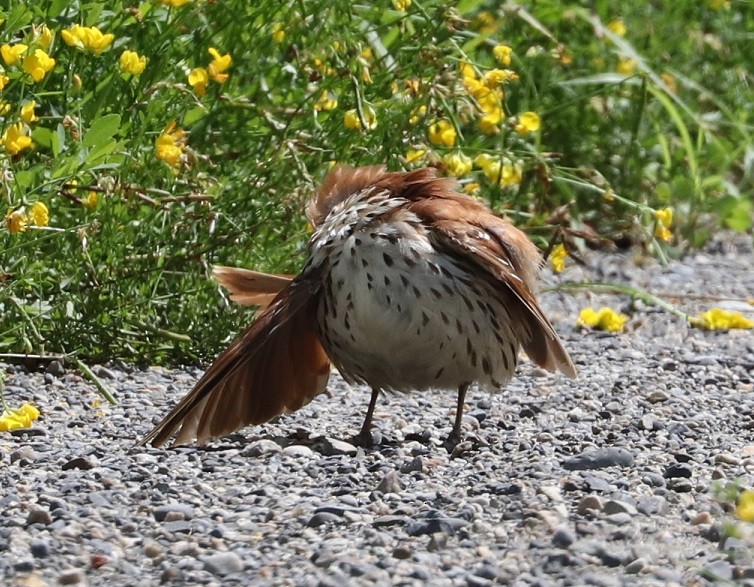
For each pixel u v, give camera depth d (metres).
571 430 10.46
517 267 9.70
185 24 12.46
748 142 18.11
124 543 7.62
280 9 12.64
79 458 9.10
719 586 6.96
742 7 20.58
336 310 9.38
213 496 8.54
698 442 10.16
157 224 11.88
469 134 14.98
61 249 11.42
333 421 10.67
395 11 13.85
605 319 14.20
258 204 12.18
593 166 17.56
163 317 12.11
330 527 7.91
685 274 16.77
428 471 9.22
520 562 7.31
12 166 10.92
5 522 7.87
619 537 7.69
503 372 9.77
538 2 16.97
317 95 12.55
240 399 9.56
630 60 17.70
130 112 11.86
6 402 10.64
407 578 7.05
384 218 9.20
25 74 10.73
